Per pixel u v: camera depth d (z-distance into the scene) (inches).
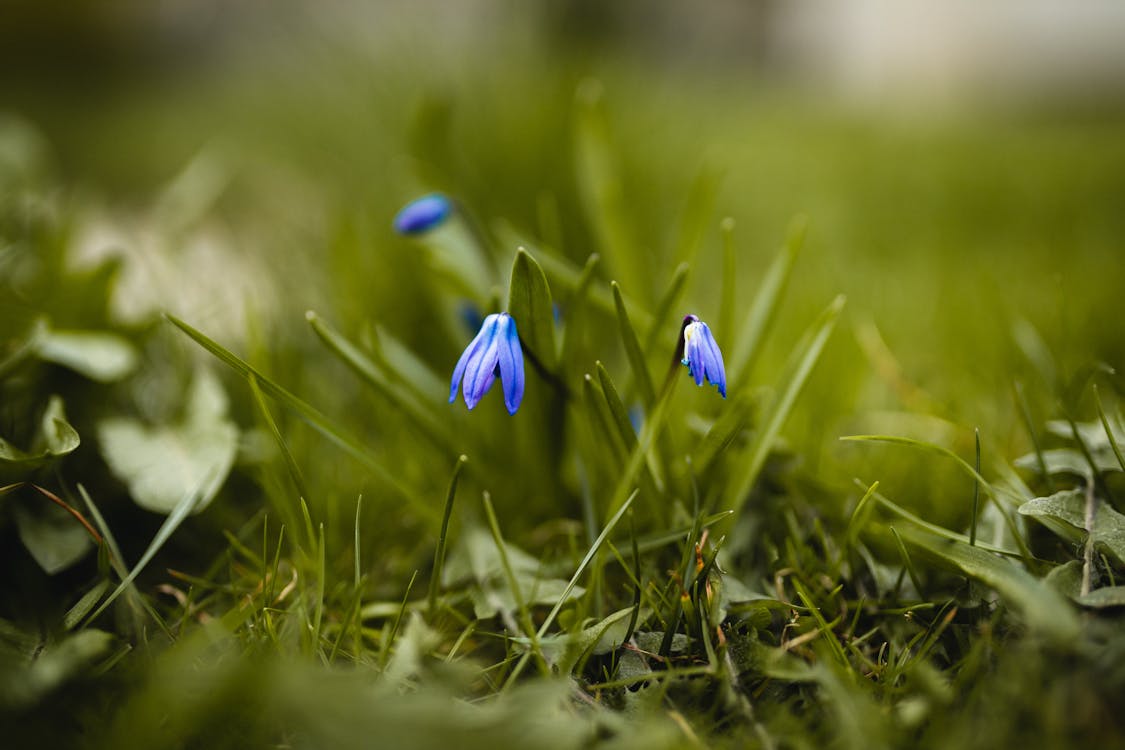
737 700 11.9
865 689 12.0
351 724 11.1
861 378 16.0
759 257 23.4
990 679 11.7
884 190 31.0
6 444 12.8
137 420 14.1
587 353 15.5
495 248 16.3
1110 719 11.3
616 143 18.5
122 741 11.3
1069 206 26.1
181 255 18.1
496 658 12.9
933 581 12.9
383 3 23.5
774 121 46.0
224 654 12.2
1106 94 56.2
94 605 12.8
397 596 13.4
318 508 14.2
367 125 20.6
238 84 39.1
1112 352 16.1
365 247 17.9
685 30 30.6
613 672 12.3
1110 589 11.7
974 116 54.0
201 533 13.9
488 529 14.0
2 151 17.3
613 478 13.6
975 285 19.2
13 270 15.1
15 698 11.5
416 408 13.8
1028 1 57.8
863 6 61.9
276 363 15.3
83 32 56.9
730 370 14.3
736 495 13.4
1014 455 14.5
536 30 22.1
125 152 34.8
